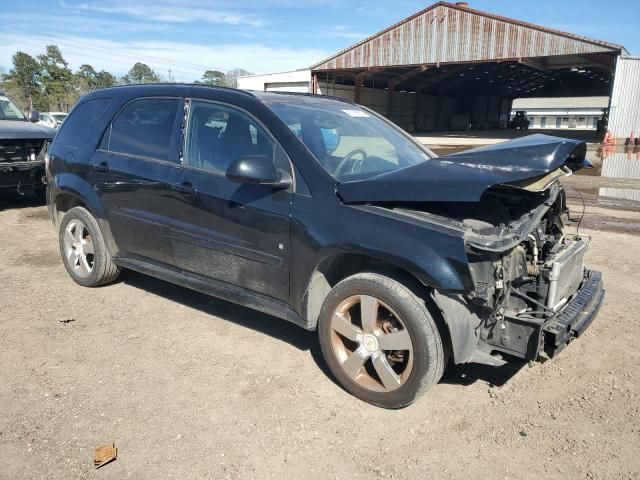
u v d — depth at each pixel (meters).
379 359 3.18
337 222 3.23
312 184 3.39
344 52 36.50
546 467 2.75
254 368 3.69
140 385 3.45
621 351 3.99
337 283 3.42
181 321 4.43
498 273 2.93
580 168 3.80
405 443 2.93
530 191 3.27
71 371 3.60
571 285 3.60
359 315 3.41
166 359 3.79
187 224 4.03
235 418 3.12
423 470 2.73
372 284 3.13
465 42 31.98
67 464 2.71
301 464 2.76
